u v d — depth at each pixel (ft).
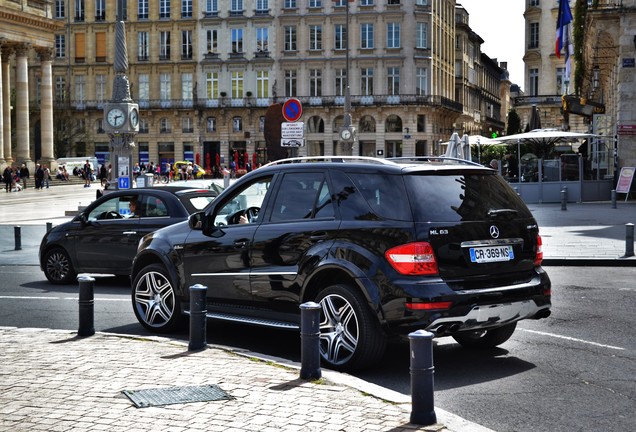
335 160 28.99
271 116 81.76
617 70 122.01
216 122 298.35
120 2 80.33
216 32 295.07
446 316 24.70
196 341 28.27
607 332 32.35
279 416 20.30
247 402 21.57
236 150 296.71
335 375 24.16
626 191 116.06
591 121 155.43
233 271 30.04
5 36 236.43
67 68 305.73
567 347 29.84
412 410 19.70
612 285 45.34
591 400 23.17
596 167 132.77
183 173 249.75
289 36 288.71
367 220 26.18
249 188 31.12
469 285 25.54
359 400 21.68
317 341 23.94
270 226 29.09
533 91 269.85
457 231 25.52
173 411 20.84
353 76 284.00
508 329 29.12
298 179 28.96
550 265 54.70
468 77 363.97
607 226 78.89
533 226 27.73
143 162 304.09
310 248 27.37
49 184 230.89
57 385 23.62
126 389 23.04
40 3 252.62
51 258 50.11
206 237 31.35
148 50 300.20
